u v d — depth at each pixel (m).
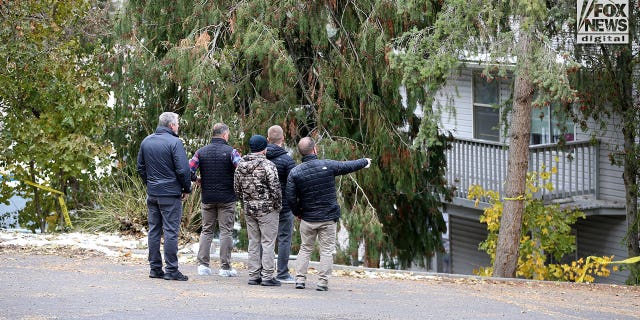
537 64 14.55
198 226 16.44
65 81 17.66
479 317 10.40
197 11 17.42
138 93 18.88
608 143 20.70
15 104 17.59
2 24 17.14
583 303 12.79
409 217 20.17
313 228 11.40
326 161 11.30
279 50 16.58
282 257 12.06
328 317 9.70
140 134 19.50
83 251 14.23
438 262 26.25
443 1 16.53
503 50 14.90
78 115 17.61
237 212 17.81
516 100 17.16
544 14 14.15
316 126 18.02
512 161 17.34
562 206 20.38
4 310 9.26
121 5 19.42
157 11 18.62
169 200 11.56
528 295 13.34
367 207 17.58
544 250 19.77
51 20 17.69
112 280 11.62
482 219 19.28
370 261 17.80
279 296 10.93
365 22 17.38
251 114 17.28
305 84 18.50
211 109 16.98
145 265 13.23
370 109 17.83
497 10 14.52
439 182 20.50
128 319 9.00
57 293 10.45
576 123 20.00
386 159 18.05
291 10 17.11
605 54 17.84
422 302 11.46
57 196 18.97
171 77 17.03
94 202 18.59
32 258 13.35
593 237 21.83
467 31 15.16
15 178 18.34
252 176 11.36
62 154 17.69
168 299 10.34
